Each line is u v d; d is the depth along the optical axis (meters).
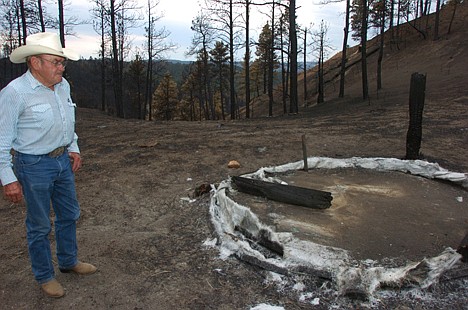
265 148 7.51
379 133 8.81
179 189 5.34
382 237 3.55
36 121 2.47
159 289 3.02
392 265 3.10
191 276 3.20
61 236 3.01
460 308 2.72
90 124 12.55
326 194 4.13
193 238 3.88
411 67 27.12
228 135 9.02
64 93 2.70
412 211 4.07
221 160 6.73
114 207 4.75
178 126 11.34
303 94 36.88
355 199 4.36
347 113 13.88
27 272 3.23
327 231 3.64
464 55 24.61
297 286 2.99
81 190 5.30
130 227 4.20
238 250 3.45
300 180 4.97
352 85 30.67
